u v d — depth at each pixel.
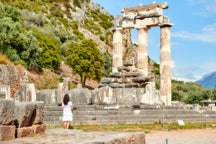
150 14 52.38
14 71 51.34
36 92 37.34
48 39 86.31
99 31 144.88
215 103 71.25
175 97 95.94
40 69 75.69
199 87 115.38
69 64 86.50
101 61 89.69
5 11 80.94
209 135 24.39
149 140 20.83
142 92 35.00
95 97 34.41
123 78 37.19
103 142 9.40
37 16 106.19
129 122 29.84
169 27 51.66
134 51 121.75
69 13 140.12
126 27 54.09
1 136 10.05
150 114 31.95
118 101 35.12
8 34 66.00
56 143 9.18
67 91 35.31
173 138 22.23
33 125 11.88
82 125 27.44
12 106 10.53
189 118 33.78
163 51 51.16
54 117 28.50
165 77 50.81
